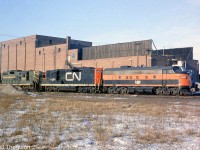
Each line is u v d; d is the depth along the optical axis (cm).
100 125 1406
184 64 7000
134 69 4372
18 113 1909
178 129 1328
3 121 1501
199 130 1305
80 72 5053
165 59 7125
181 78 3888
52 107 2297
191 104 2638
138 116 1764
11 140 1055
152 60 6819
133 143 1028
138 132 1228
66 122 1488
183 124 1477
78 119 1622
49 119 1590
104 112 1970
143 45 7450
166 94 4059
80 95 4119
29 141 1033
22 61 10756
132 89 4366
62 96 3909
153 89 4181
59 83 5381
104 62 7956
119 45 8094
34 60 10150
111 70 4659
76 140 1077
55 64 9362
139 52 7550
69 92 5212
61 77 5359
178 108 2259
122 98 3425
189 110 2133
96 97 3647
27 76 5981
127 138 1118
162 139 1088
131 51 7756
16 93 4356
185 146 989
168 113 1934
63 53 9150
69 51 9006
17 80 6212
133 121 1556
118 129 1305
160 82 4069
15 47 11162
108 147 958
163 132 1230
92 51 8794
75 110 2098
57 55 9312
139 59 7050
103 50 8506
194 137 1161
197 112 2012
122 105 2459
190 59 7738
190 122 1546
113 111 2031
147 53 7294
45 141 1045
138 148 957
